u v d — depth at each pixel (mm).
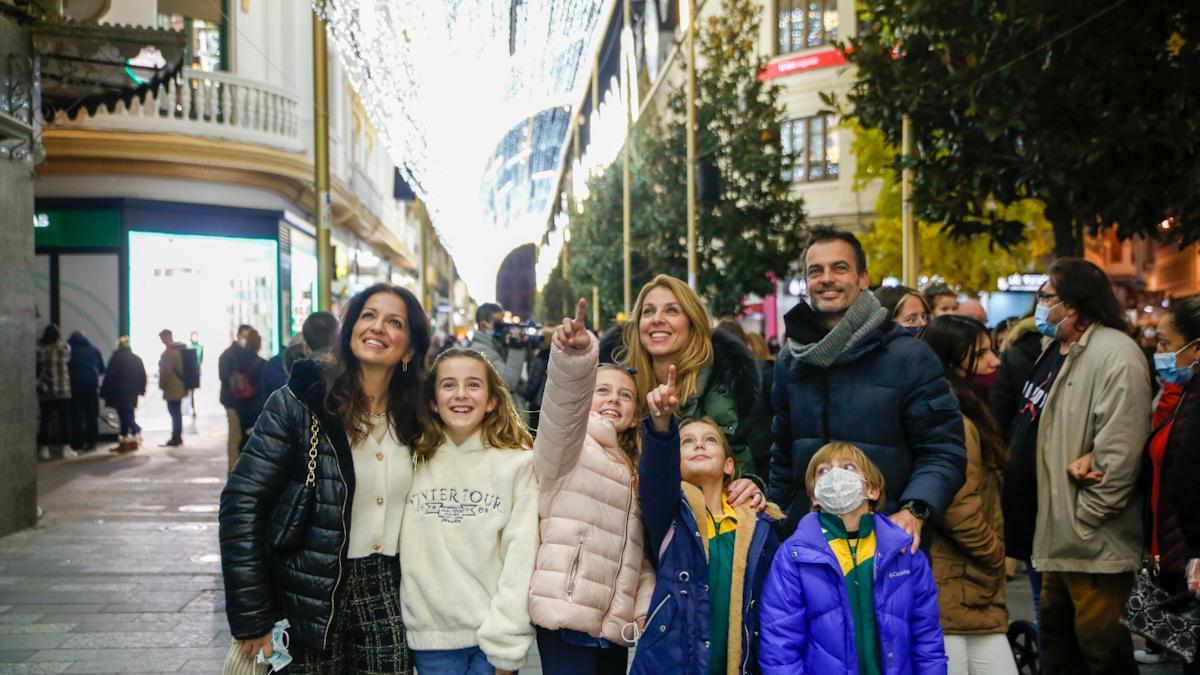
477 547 3693
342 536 3564
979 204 10953
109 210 18438
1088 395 4699
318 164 12953
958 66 10430
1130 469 4520
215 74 18766
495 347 11391
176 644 6195
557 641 3811
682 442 3871
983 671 4359
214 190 19672
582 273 36875
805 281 4141
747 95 25766
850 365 4020
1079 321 4785
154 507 11172
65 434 15984
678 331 4465
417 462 3791
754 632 3715
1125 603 4562
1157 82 9305
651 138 27547
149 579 7844
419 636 3668
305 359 3725
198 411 20891
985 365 6102
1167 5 9180
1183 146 9008
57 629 6504
